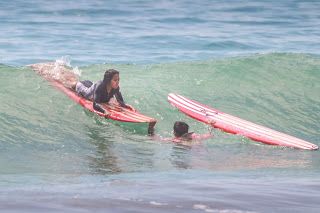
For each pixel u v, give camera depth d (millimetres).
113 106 46688
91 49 83188
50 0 149625
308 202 24578
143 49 84562
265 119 47656
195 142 41688
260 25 114000
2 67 51375
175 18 120312
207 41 92688
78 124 43906
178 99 49125
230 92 52000
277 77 55031
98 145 40094
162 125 45562
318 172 33344
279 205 23969
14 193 25625
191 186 27297
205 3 149250
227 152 39344
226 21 118562
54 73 51938
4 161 35562
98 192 25906
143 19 117812
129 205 23578
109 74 45719
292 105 50219
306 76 55438
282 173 32875
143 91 50656
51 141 40469
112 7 137250
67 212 22500
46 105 46031
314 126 46812
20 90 47625
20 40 89062
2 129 41656
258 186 27422
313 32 105625
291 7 143750
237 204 23969
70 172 33188
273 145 41438
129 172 33312
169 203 23938
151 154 38250
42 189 26844
